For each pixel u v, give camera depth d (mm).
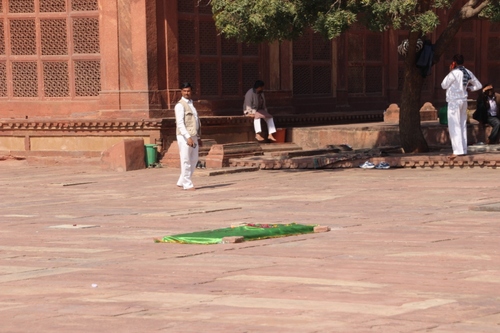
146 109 22906
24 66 24547
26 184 19094
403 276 7660
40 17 24250
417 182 16328
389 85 30297
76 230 11703
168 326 6027
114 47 23188
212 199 15094
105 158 21766
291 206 13633
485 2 19469
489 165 18531
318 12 18328
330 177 17984
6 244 10555
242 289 7270
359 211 12695
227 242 10000
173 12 23484
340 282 7434
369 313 6258
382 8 17797
